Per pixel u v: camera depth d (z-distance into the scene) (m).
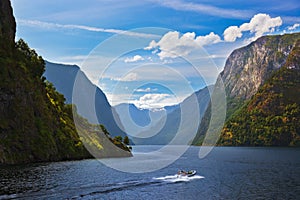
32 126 107.62
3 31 130.00
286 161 134.88
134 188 58.41
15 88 106.75
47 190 53.00
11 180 61.59
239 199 52.53
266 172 91.44
